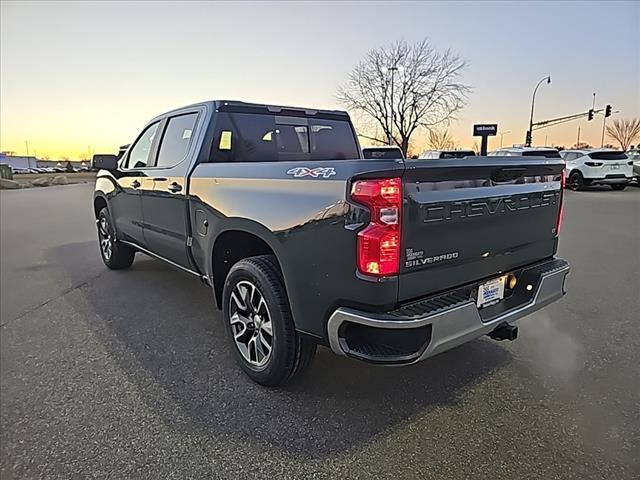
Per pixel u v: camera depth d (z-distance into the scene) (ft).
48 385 9.26
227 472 6.63
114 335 11.88
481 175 7.68
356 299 6.83
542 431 7.56
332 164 7.19
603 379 9.32
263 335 8.96
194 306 14.20
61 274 18.47
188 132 12.57
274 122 13.28
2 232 31.07
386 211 6.49
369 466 6.72
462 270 7.67
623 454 6.95
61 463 6.86
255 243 9.89
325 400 8.58
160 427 7.75
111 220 17.62
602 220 32.09
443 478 6.46
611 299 14.49
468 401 8.52
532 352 10.63
